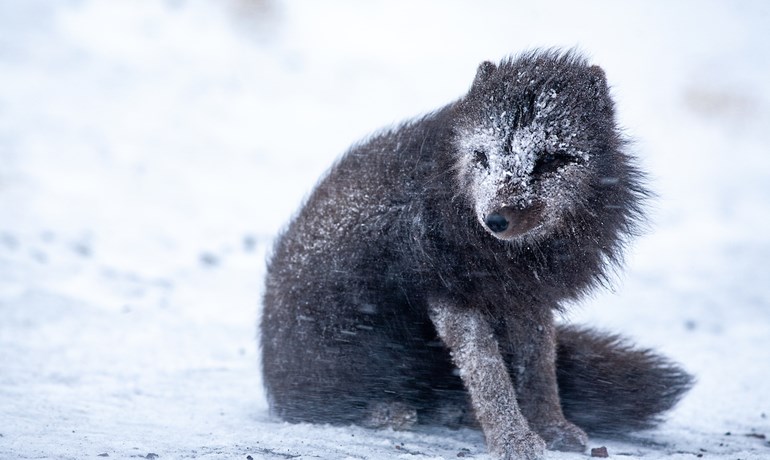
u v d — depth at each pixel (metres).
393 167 13.64
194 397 16.28
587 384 14.39
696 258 32.44
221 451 11.80
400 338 13.55
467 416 14.25
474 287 12.58
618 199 12.87
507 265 12.54
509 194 11.81
